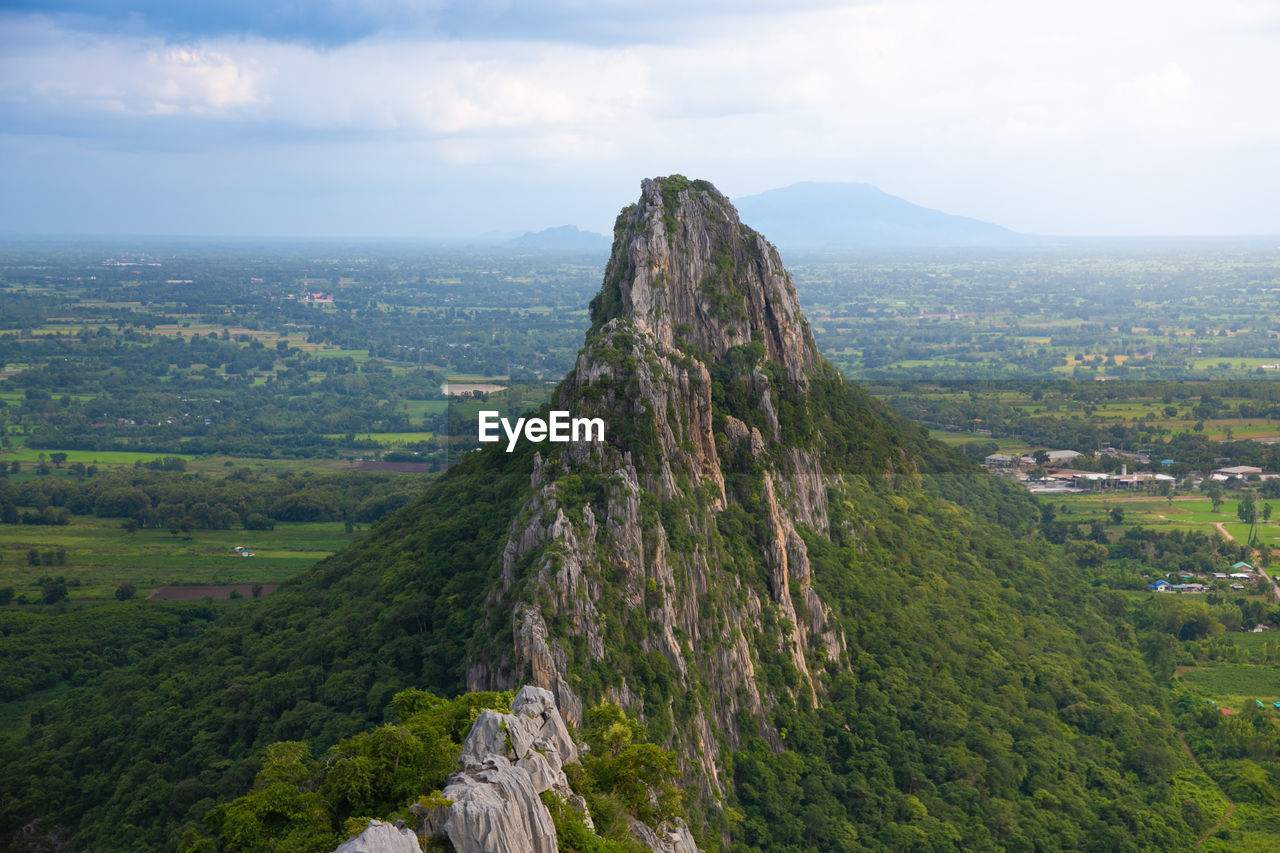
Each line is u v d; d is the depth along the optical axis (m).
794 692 129.50
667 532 122.31
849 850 113.50
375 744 73.81
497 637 106.50
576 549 111.25
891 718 136.00
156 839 118.25
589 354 137.25
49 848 128.50
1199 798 152.00
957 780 134.00
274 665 140.75
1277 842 140.38
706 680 118.06
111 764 138.50
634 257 160.00
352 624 137.38
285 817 73.69
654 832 79.69
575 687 101.25
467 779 60.03
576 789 75.88
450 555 138.25
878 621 153.25
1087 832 135.12
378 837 52.56
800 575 144.62
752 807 114.06
